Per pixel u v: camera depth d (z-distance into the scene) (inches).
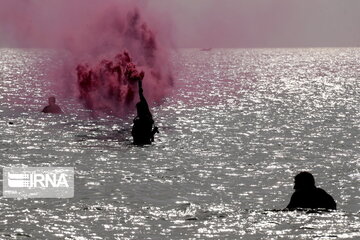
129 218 1664.6
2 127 3868.1
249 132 3814.0
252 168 2610.7
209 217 1642.5
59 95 6722.4
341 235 1405.0
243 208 1859.0
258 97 6929.1
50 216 1688.0
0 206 1813.5
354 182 2335.1
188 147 3179.1
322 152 3061.0
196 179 2352.4
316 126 4163.4
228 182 2309.3
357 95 7357.3
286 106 5772.6
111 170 2518.5
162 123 4279.0
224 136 3619.6
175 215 1692.9
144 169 2551.7
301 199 1696.6
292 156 2935.5
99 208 1802.4
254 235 1441.9
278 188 2206.0
